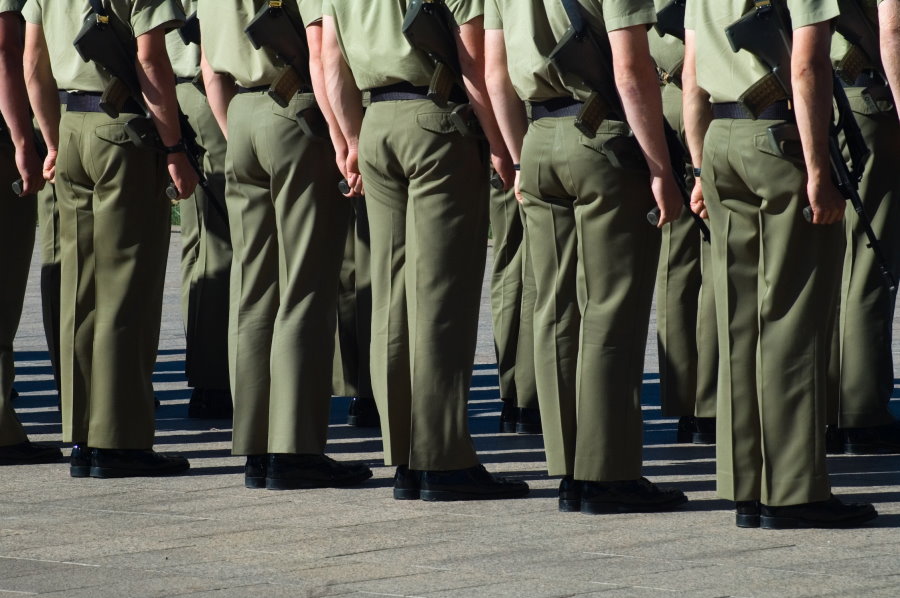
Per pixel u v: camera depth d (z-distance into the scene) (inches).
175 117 454.0
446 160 419.2
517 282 556.4
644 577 345.7
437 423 430.3
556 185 410.0
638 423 415.5
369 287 551.5
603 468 411.8
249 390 455.8
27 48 477.4
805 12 358.3
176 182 457.1
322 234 446.3
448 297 426.6
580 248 407.2
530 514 414.9
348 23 423.2
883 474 471.2
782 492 390.0
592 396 410.9
